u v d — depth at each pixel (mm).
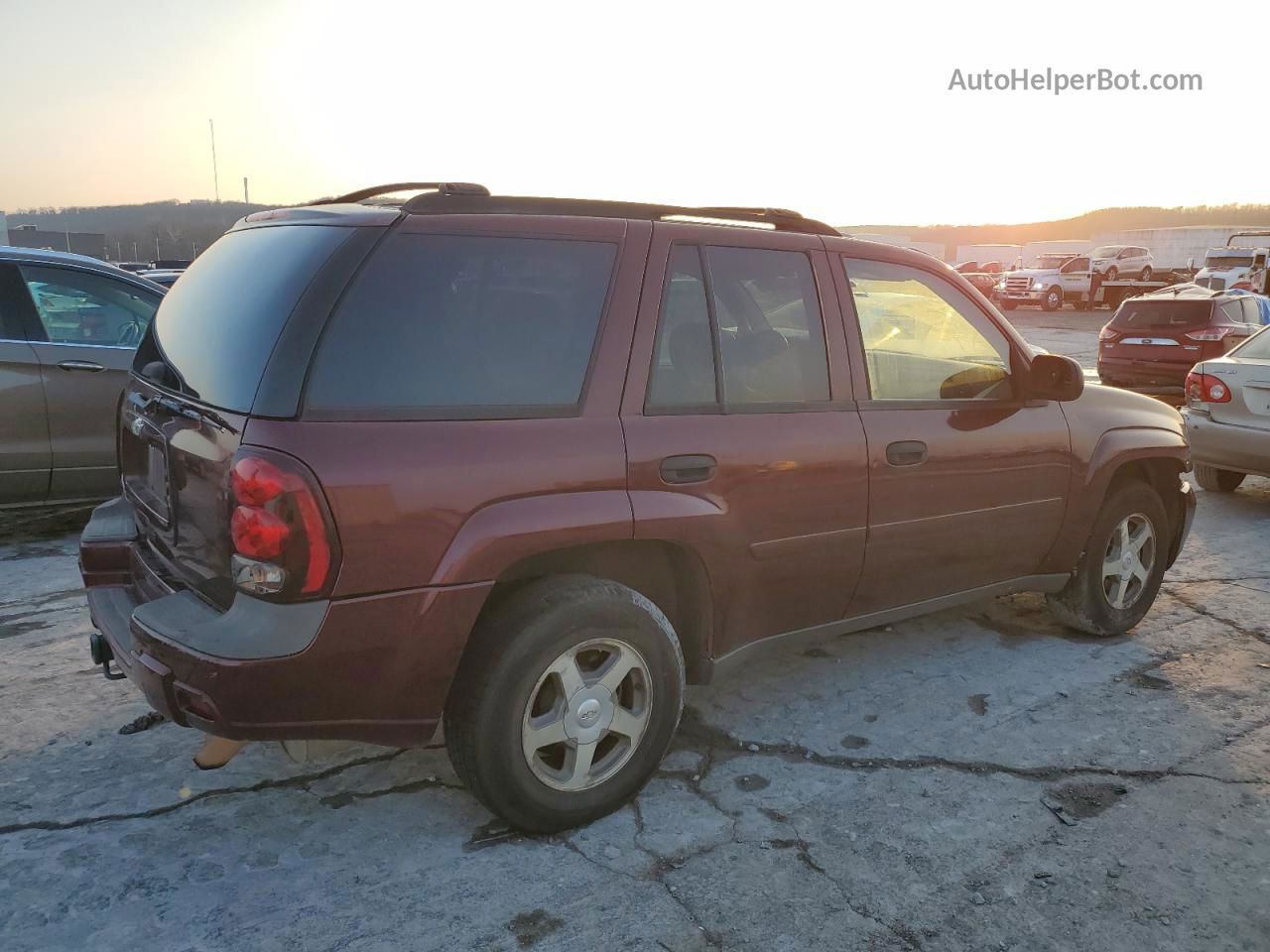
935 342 3598
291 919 2396
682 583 3059
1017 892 2572
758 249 3160
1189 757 3330
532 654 2588
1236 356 7477
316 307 2385
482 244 2629
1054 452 3906
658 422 2818
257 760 3176
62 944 2283
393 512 2367
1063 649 4301
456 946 2318
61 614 4523
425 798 2969
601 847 2730
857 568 3369
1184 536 4695
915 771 3203
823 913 2469
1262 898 2564
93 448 5723
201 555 2514
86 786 2990
